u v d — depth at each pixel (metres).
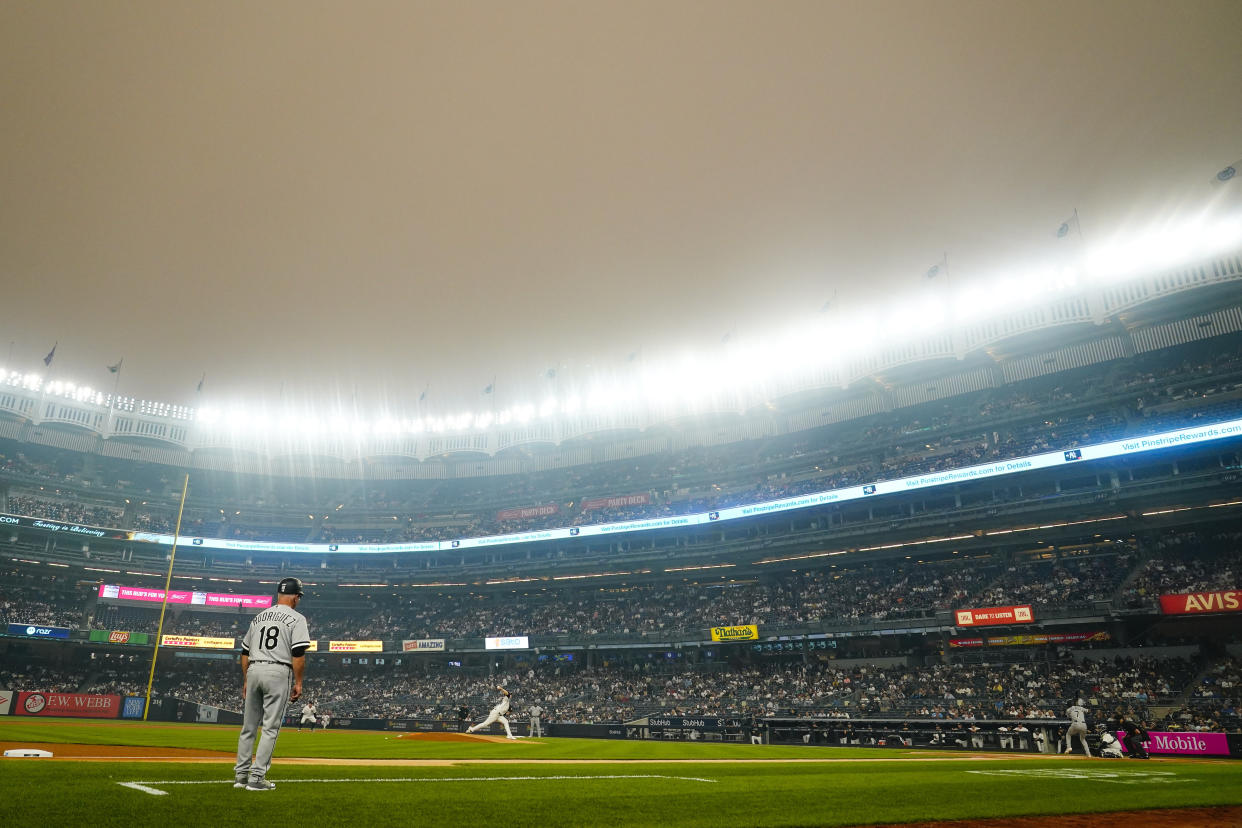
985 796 9.63
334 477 71.69
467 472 72.75
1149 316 46.00
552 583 63.12
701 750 28.09
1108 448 42.44
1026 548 48.84
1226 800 9.48
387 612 67.88
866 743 39.78
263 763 7.13
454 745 25.62
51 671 56.94
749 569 57.09
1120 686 38.16
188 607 60.66
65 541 60.03
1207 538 43.66
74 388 61.38
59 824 4.88
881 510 53.34
